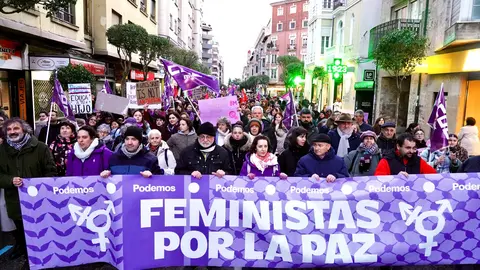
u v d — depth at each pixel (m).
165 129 8.34
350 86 23.78
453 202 3.72
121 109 8.30
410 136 4.05
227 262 3.78
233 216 3.75
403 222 3.74
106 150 4.66
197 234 3.78
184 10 47.72
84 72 11.70
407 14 17.47
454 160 5.89
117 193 3.73
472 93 12.30
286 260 3.75
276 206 3.74
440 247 3.73
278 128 7.55
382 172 4.14
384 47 13.36
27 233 3.70
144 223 3.75
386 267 4.27
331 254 3.74
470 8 11.45
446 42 12.38
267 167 4.32
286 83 41.19
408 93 18.98
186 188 3.75
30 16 11.12
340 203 3.75
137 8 24.06
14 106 12.07
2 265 4.38
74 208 3.73
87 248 3.78
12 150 4.25
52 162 4.51
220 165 4.53
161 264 3.78
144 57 18.34
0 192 4.40
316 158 4.18
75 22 14.55
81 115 10.66
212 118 8.03
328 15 31.89
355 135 6.20
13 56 11.20
